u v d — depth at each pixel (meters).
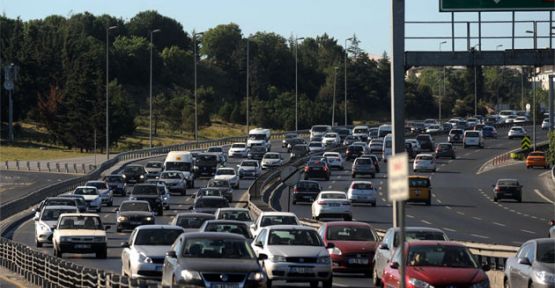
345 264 90.44
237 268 64.31
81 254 118.12
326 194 163.00
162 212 174.50
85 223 114.31
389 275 69.44
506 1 82.44
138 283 60.97
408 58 87.75
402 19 86.38
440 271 64.81
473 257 67.88
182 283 63.72
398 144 86.94
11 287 88.00
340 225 94.69
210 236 67.81
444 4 83.44
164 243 83.69
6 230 153.88
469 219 169.12
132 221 144.62
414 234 81.00
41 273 90.38
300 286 84.00
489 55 87.25
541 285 65.50
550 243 69.06
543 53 87.25
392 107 87.19
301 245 81.75
